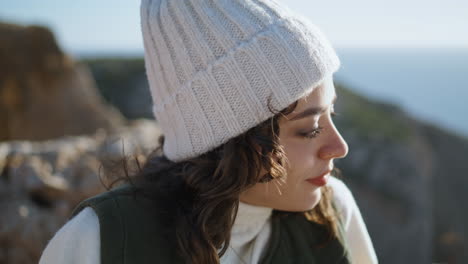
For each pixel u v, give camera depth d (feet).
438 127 119.03
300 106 3.47
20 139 35.09
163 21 3.73
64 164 9.46
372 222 58.85
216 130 3.58
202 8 3.57
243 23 3.45
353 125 74.79
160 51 3.82
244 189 3.61
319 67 3.38
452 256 83.25
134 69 93.04
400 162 68.69
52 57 37.52
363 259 4.95
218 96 3.51
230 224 3.75
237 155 3.57
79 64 41.57
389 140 71.87
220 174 3.71
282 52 3.35
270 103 3.37
